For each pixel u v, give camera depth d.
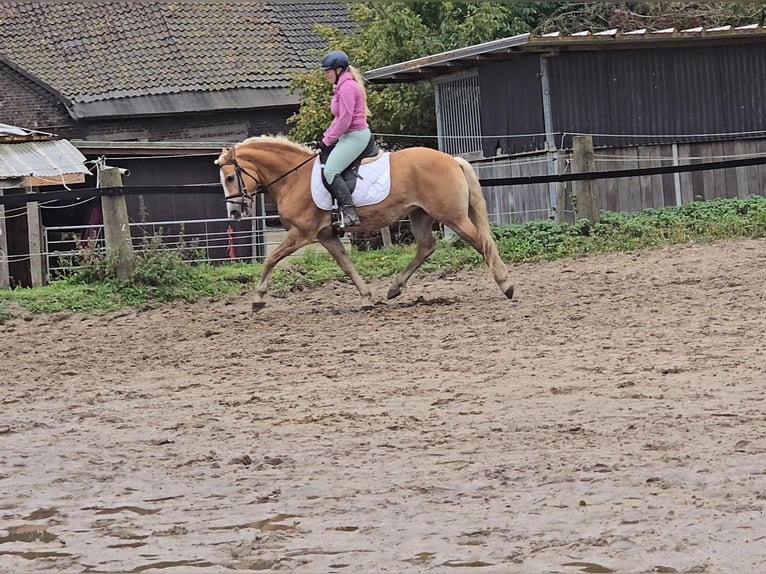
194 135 30.89
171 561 5.61
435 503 6.38
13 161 22.44
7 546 5.95
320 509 6.38
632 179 21.23
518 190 21.33
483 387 9.61
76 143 24.94
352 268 14.30
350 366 10.99
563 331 12.02
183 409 9.48
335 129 13.57
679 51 21.70
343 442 7.97
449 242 18.94
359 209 13.71
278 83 31.19
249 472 7.29
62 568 5.56
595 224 18.78
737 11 27.69
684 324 11.89
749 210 19.53
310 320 13.87
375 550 5.63
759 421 7.86
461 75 23.00
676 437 7.54
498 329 12.41
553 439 7.68
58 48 31.50
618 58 21.25
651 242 18.17
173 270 16.31
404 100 25.59
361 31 29.94
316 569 5.39
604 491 6.41
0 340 13.62
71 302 15.55
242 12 33.44
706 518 5.83
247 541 5.85
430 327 12.83
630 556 5.35
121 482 7.22
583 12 28.36
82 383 10.97
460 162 14.02
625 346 10.99
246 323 13.93
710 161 21.94
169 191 16.12
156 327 14.07
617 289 14.47
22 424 9.13
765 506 5.99
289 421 8.77
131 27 32.16
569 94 20.94
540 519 5.98
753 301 12.90
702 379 9.32
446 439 7.87
